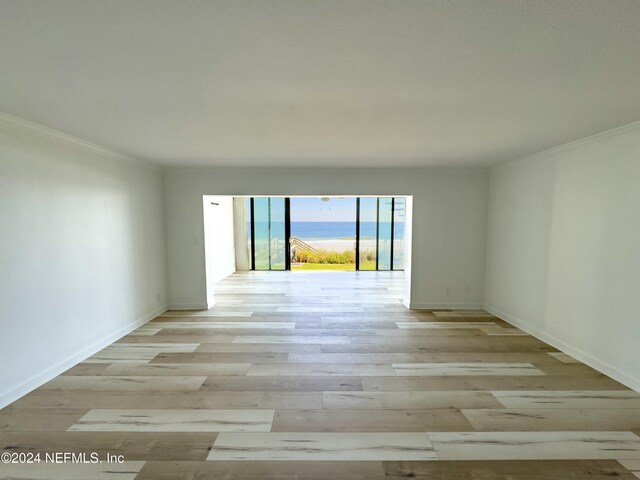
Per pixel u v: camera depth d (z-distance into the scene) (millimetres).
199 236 5309
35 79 1844
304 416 2484
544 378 3053
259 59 1623
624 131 2836
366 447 2154
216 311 5312
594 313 3215
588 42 1455
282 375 3139
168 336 4176
